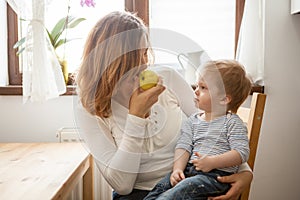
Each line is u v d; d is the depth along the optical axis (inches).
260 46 71.5
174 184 42.1
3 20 76.4
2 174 43.4
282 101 73.8
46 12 67.8
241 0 75.5
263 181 75.4
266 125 74.4
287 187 75.5
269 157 75.0
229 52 77.3
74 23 72.7
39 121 75.0
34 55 64.3
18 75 77.4
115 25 38.7
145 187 44.1
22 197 35.1
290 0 72.0
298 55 73.0
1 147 60.1
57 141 75.0
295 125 74.3
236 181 43.5
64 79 72.7
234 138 44.3
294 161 75.0
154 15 77.1
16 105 74.8
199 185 41.7
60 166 47.0
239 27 75.8
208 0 76.4
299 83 73.4
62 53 75.2
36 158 51.9
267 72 73.2
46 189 37.4
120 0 76.8
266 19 72.4
